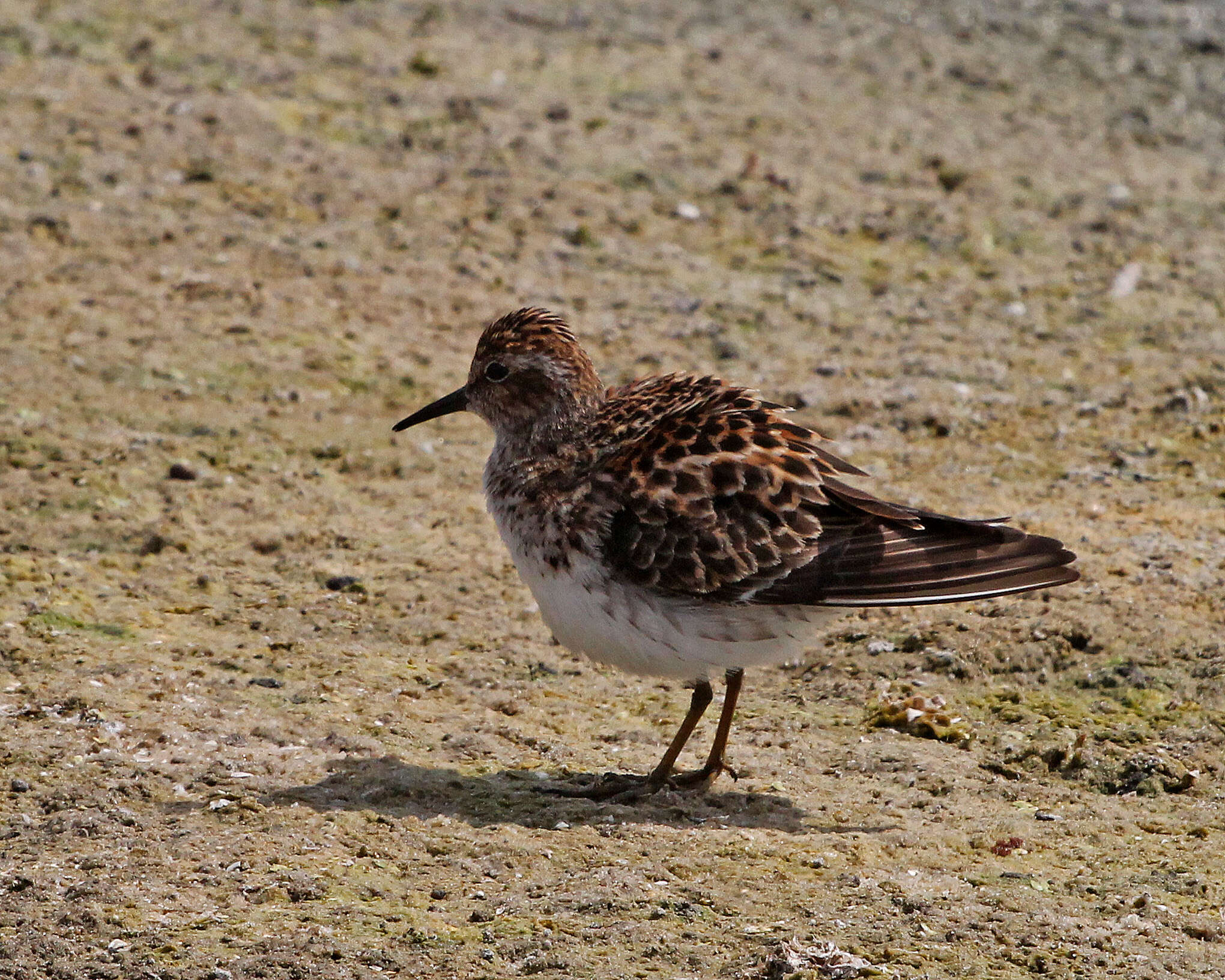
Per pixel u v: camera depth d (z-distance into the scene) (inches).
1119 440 615.2
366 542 532.7
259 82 846.5
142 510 536.7
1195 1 1101.1
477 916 336.2
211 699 433.1
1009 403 643.5
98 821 368.2
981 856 370.9
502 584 511.8
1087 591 493.4
